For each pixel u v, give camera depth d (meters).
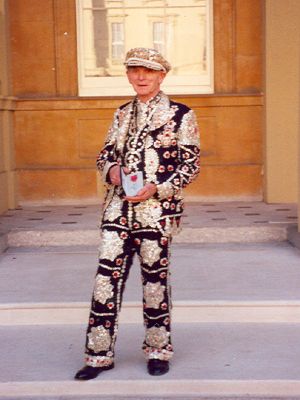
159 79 4.31
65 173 9.22
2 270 6.43
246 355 4.71
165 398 4.20
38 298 5.51
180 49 9.31
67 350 4.87
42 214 8.54
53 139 9.21
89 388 4.29
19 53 9.16
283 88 8.91
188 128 4.29
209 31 9.23
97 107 9.11
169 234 4.27
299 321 5.32
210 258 6.73
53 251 7.18
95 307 4.34
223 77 9.17
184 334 5.12
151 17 9.27
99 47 9.30
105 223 4.30
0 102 8.57
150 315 4.38
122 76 9.33
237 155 9.24
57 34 9.13
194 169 4.29
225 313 5.34
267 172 9.05
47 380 4.38
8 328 5.31
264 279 5.94
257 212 8.37
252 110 9.20
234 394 4.21
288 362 4.58
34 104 9.15
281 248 7.11
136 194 4.15
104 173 4.32
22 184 9.27
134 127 4.32
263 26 8.98
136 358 4.69
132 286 5.81
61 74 9.17
